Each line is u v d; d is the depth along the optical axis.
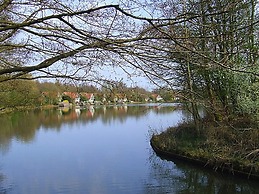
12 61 5.96
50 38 4.42
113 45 4.01
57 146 21.66
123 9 3.77
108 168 14.92
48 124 37.19
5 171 15.05
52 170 14.95
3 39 4.80
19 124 37.06
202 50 4.02
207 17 3.78
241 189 11.46
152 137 19.69
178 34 4.00
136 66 4.16
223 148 12.94
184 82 4.74
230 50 4.29
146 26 3.96
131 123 35.44
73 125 36.09
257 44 9.66
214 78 13.05
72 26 3.77
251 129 12.77
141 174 13.66
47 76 4.68
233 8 3.72
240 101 13.06
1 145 22.56
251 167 11.30
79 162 16.44
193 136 15.95
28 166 15.90
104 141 23.06
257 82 12.93
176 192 11.38
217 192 11.28
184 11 3.81
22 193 11.83
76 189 12.02
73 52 4.11
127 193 11.43
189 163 14.17
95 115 48.59
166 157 15.84
